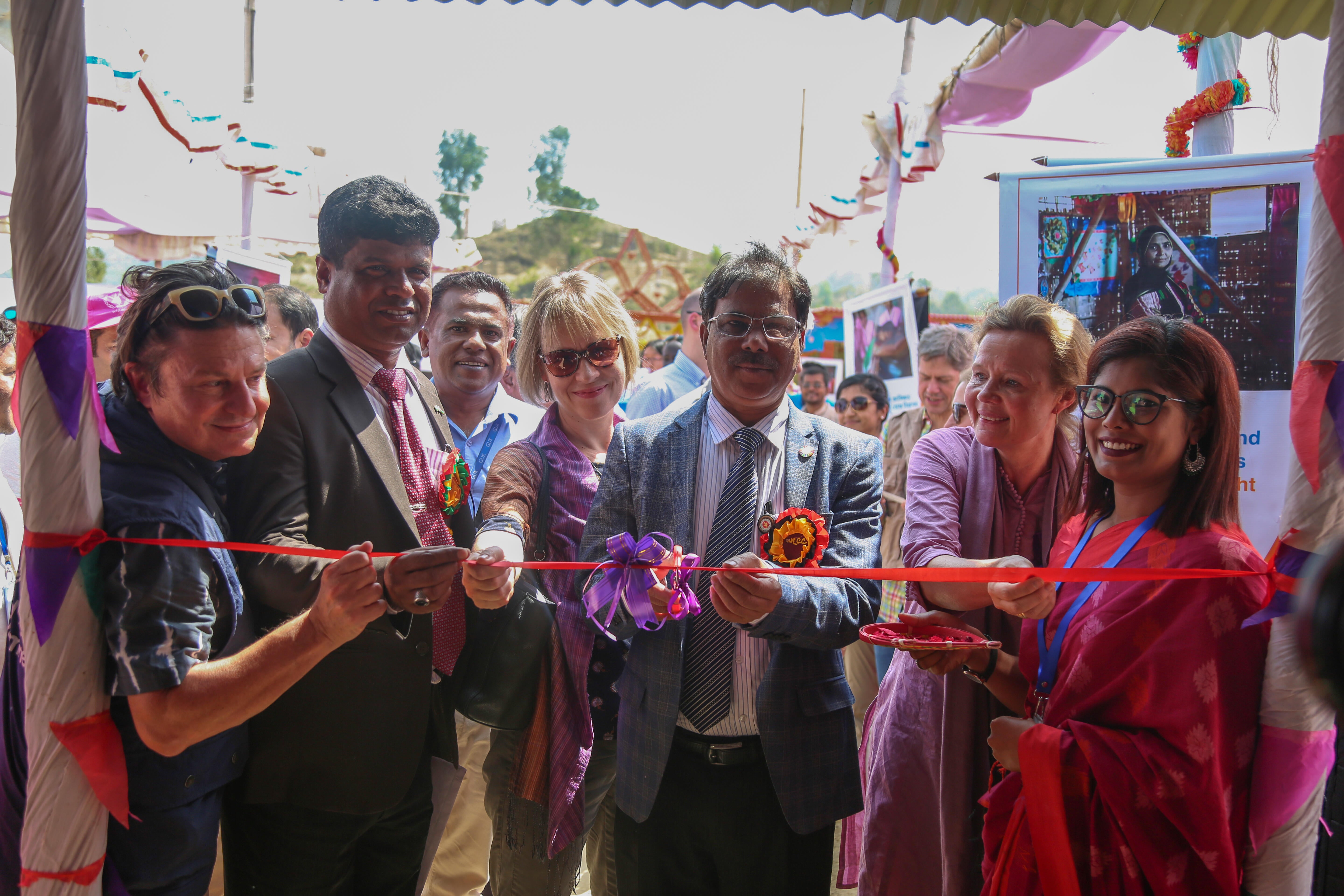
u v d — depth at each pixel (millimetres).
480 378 3125
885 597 3904
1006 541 2312
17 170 1483
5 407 2738
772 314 2135
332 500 2021
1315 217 1662
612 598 1914
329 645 1618
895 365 5723
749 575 1816
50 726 1534
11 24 1802
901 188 5688
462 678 2324
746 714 2119
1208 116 3271
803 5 2271
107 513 1587
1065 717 1745
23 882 1573
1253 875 1674
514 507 2361
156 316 1661
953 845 2242
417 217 2182
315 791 1995
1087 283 2953
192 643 1577
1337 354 1627
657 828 2164
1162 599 1654
